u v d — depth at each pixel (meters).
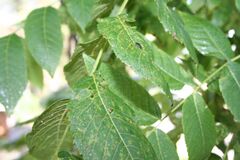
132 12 0.67
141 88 0.43
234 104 0.44
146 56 0.36
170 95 0.36
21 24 0.69
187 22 0.51
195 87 0.46
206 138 0.44
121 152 0.33
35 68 0.77
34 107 1.44
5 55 0.52
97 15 0.52
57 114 0.39
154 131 0.43
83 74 0.47
